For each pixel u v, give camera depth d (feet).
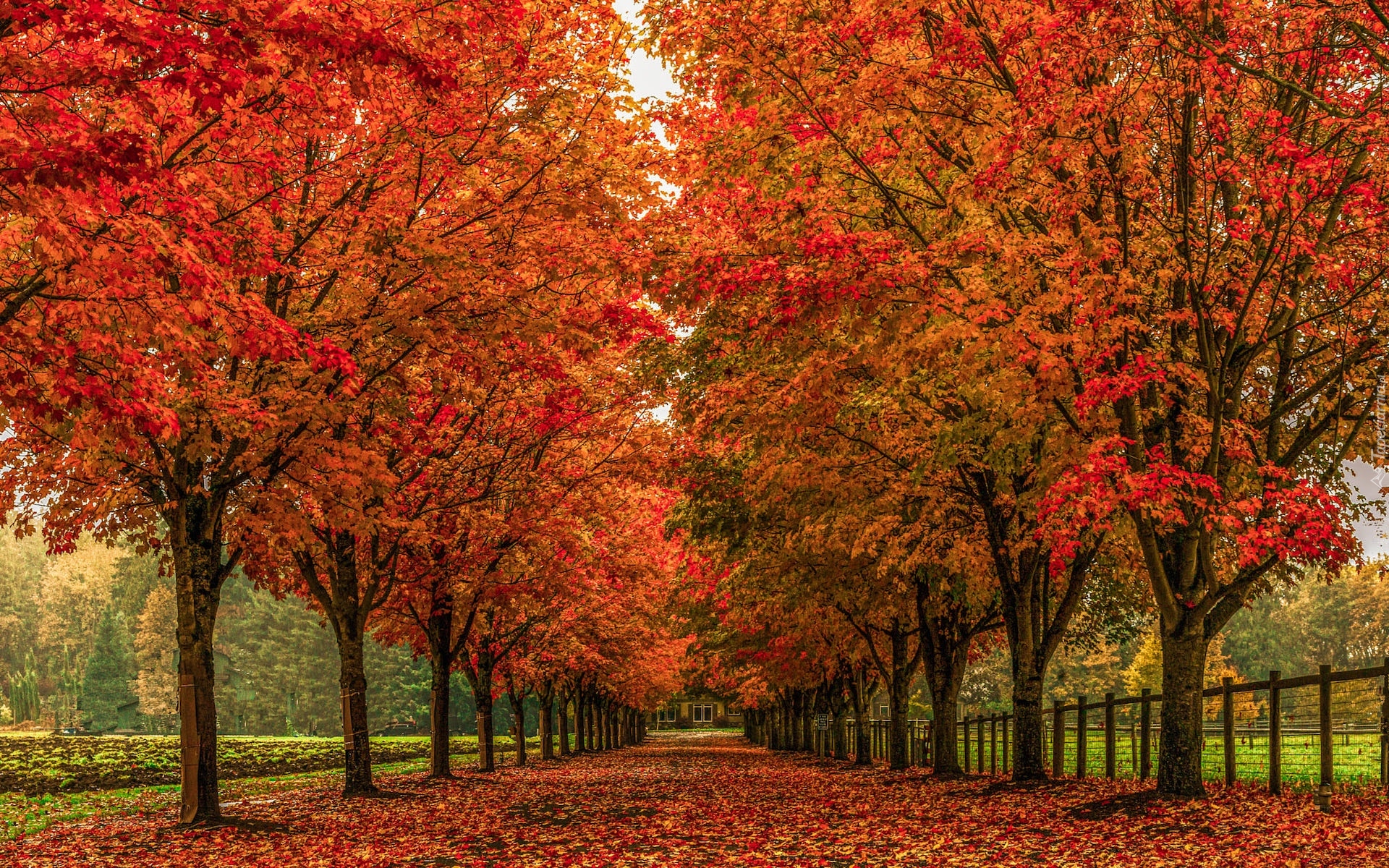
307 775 98.99
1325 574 37.96
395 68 30.55
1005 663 319.68
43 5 21.06
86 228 25.08
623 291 48.91
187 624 47.09
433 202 46.14
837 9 40.98
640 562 94.84
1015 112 35.06
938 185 46.52
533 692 135.23
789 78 41.39
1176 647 41.14
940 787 62.13
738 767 109.81
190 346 28.63
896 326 36.45
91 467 42.14
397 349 45.70
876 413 51.11
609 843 41.68
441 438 65.21
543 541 70.95
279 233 39.78
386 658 301.43
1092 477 33.22
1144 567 56.34
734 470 68.64
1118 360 38.45
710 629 121.80
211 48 22.62
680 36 43.60
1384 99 36.17
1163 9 35.04
